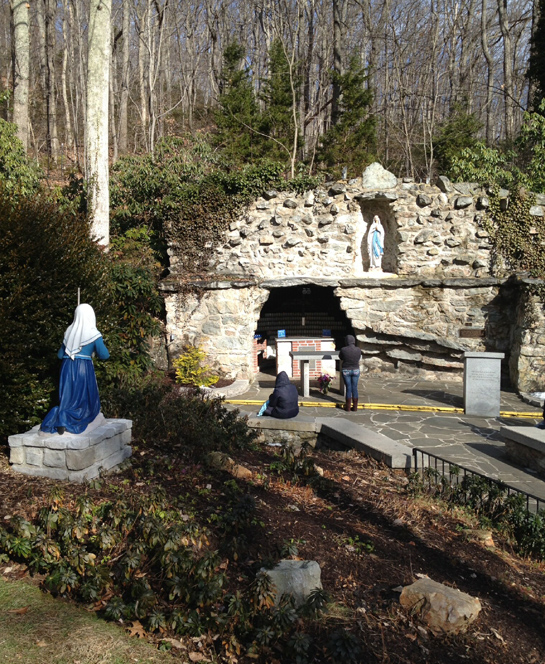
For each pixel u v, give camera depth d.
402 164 27.64
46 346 6.79
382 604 4.35
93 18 12.25
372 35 29.67
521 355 14.29
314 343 15.67
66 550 4.33
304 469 7.31
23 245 6.64
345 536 5.45
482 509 6.82
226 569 4.44
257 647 3.63
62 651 3.47
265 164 15.64
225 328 15.18
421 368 15.95
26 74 18.83
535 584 5.30
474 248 15.57
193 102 32.56
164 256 16.69
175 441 7.60
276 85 23.81
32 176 14.28
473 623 4.25
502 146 25.44
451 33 30.36
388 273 16.25
